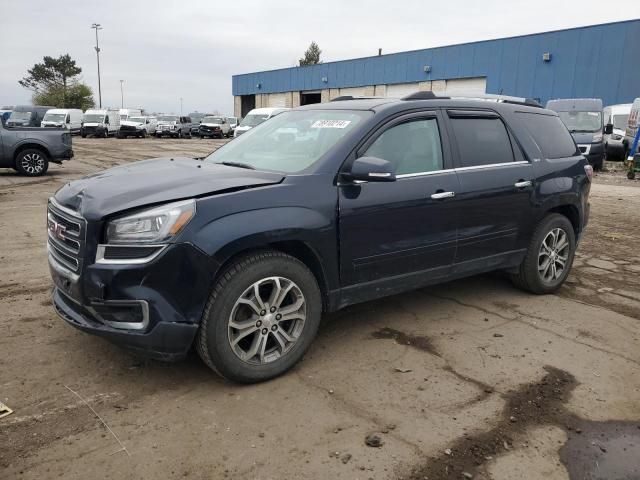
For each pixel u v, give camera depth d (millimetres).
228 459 2662
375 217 3748
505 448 2814
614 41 26188
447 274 4355
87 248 3082
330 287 3658
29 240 6938
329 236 3535
